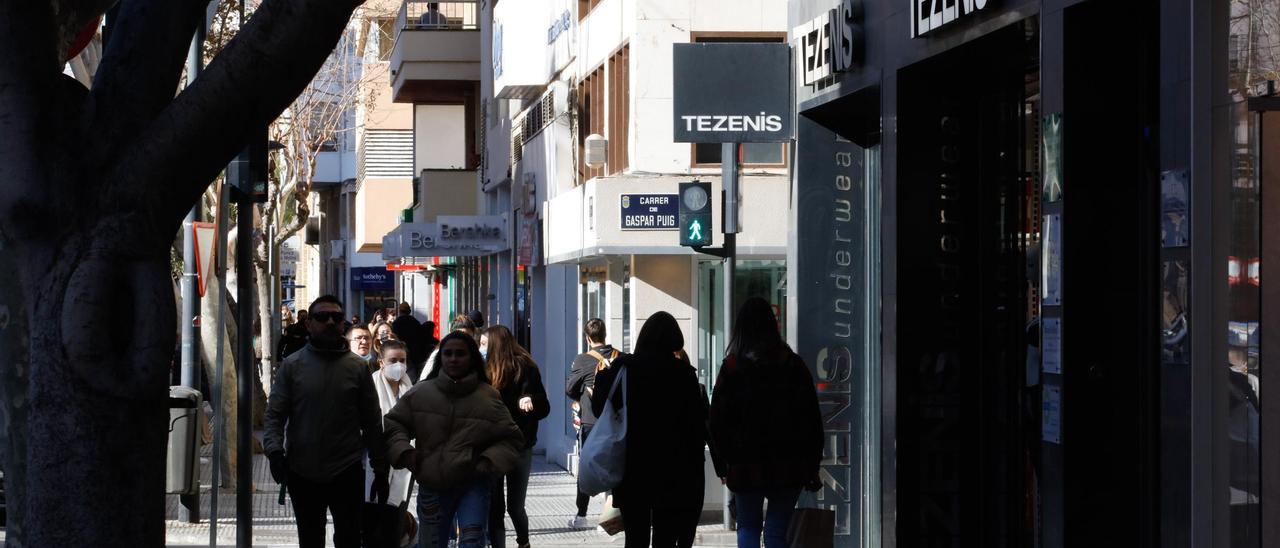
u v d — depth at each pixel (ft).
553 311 104.88
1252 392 26.37
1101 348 30.81
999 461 39.55
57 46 25.25
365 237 221.25
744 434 38.55
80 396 24.30
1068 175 31.01
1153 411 30.09
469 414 40.55
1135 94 31.12
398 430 40.60
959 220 41.55
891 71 41.98
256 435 105.29
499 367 50.11
